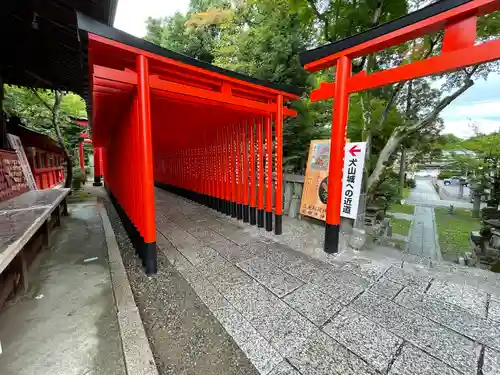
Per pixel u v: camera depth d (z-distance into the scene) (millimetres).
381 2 4602
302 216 4852
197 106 3695
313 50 3123
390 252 3246
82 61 2439
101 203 7566
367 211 5516
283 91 3803
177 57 2656
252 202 4547
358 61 5703
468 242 8117
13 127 6594
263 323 1930
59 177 11484
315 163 4371
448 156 12805
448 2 2078
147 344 1696
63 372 1520
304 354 1629
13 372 1511
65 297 2371
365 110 5348
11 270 2355
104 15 3227
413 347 1652
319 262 2961
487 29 4242
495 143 7914
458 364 1513
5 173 3838
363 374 1466
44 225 3648
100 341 1788
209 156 5918
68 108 11258
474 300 2129
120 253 3404
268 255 3197
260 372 1509
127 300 2215
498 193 6270
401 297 2207
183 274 2752
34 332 1875
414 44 5328
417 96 6352
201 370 1532
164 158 9977
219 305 2174
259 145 4215
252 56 6727
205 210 6008
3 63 4727
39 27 3438
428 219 11773
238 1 8023
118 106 3662
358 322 1906
